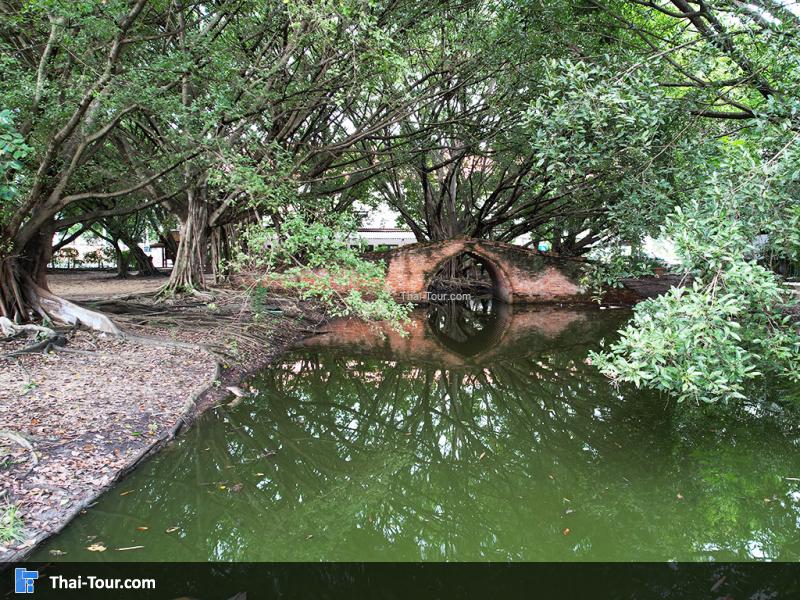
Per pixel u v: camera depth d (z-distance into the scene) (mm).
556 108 6734
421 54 12656
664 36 11930
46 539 4246
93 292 17344
